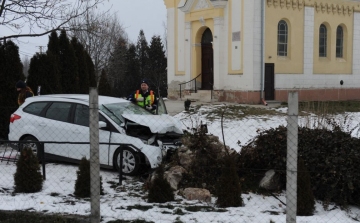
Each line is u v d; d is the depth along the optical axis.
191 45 27.33
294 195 5.26
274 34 24.69
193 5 26.80
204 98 26.14
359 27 28.84
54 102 9.88
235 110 19.56
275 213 6.65
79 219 6.18
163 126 9.00
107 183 8.30
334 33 27.67
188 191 7.38
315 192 7.34
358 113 18.14
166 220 6.21
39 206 6.79
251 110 19.62
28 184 7.60
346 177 7.02
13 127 10.05
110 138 8.97
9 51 13.03
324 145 7.65
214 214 6.49
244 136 13.06
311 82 26.50
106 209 6.68
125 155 8.83
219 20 25.17
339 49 28.39
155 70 53.41
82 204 6.91
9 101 12.88
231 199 6.89
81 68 15.84
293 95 5.19
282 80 25.16
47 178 8.48
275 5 24.59
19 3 11.12
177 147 8.87
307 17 26.06
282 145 7.89
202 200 7.22
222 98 25.44
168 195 7.14
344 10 27.98
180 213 6.53
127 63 53.97
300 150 7.61
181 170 8.09
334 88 27.72
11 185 8.07
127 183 8.31
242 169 7.71
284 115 18.06
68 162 9.78
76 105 9.60
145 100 10.74
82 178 7.38
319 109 11.84
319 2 26.59
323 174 7.20
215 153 8.27
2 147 11.67
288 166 5.26
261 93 24.00
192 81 27.22
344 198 7.09
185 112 18.98
